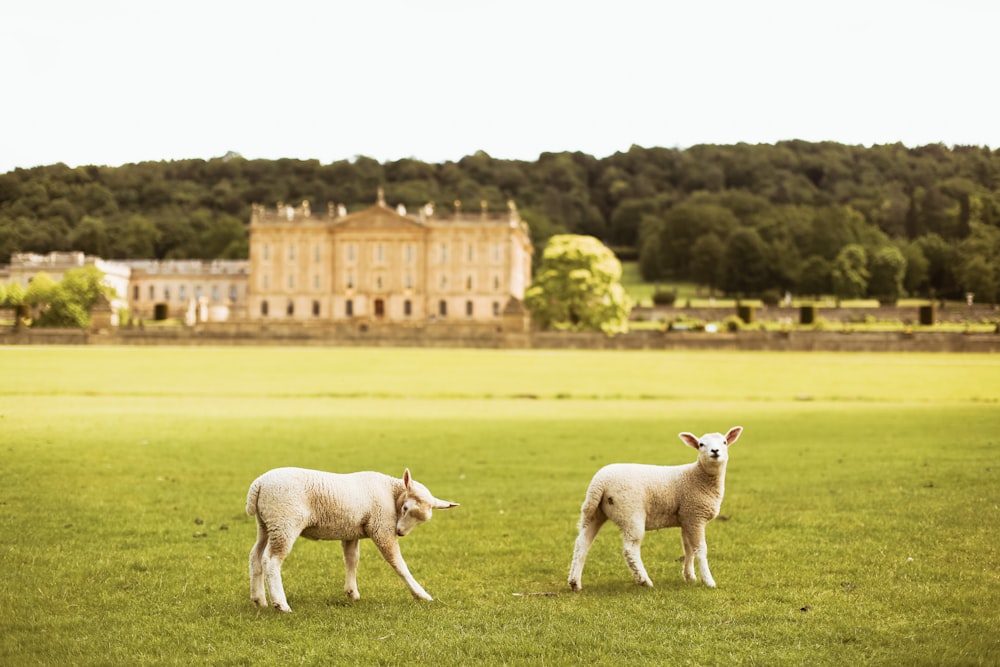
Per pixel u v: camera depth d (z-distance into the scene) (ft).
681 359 221.05
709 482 38.32
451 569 42.55
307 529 35.63
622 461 79.87
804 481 66.54
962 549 44.14
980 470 68.13
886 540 46.29
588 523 38.91
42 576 39.83
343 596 37.81
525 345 263.90
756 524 51.24
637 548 38.14
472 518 54.85
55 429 95.91
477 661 29.55
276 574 34.63
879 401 154.81
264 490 34.73
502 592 38.34
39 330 272.31
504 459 81.51
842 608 34.99
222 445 87.61
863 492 60.59
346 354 236.02
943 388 171.32
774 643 31.17
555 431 104.37
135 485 64.75
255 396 155.94
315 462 77.46
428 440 94.99
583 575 41.47
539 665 29.17
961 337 250.37
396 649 30.55
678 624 33.19
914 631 32.22
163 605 35.96
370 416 121.39
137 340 272.51
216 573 41.16
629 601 36.19
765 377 188.03
